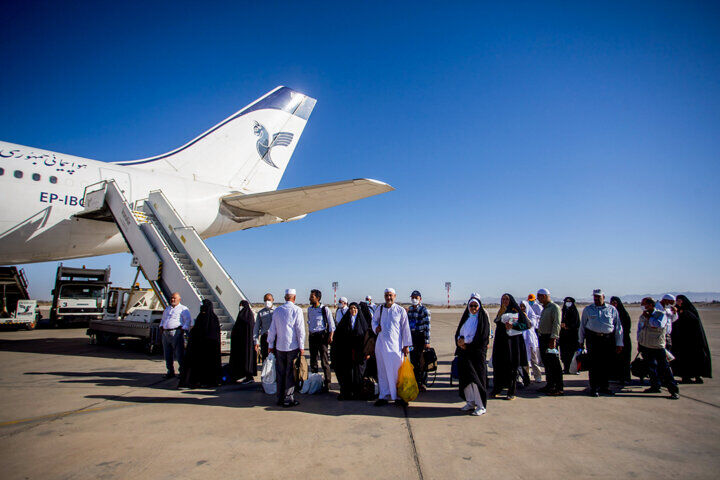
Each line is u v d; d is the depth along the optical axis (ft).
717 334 53.62
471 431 14.37
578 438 13.55
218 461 11.53
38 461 11.48
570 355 27.37
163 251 35.68
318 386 21.12
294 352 18.43
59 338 48.96
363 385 19.30
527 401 19.16
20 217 37.93
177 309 24.76
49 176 39.50
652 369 20.75
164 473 10.69
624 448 12.57
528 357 24.56
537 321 30.99
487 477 10.43
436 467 11.07
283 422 15.51
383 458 11.75
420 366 21.26
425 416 16.47
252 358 23.57
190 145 53.72
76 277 61.52
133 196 44.45
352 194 40.52
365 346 19.47
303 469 10.96
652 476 10.51
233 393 20.94
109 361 30.94
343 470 10.89
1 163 37.06
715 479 10.34
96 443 13.00
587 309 20.76
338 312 33.09
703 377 25.18
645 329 20.75
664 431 14.33
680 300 24.09
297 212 48.93
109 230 44.86
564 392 21.29
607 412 17.04
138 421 15.48
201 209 48.24
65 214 40.47
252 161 58.44
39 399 18.95
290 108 62.59
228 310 34.35
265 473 10.70
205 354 22.25
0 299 58.80
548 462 11.43
